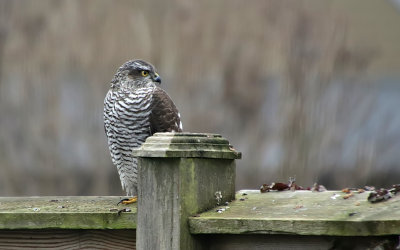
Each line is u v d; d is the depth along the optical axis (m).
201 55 18.20
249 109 17.77
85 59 17.89
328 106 16.95
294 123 16.42
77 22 18.36
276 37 18.36
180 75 17.91
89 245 4.33
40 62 18.03
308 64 17.19
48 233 4.38
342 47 17.70
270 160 17.14
